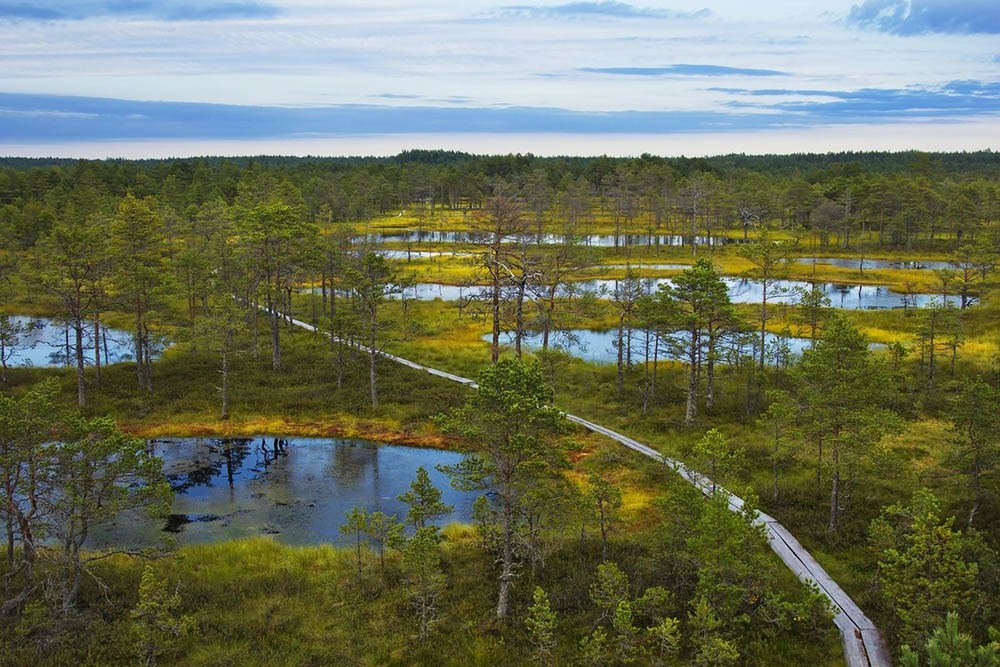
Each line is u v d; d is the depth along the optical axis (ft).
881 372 94.17
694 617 64.69
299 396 160.04
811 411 94.63
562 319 197.47
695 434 133.80
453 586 83.10
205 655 68.44
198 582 84.48
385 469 127.85
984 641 61.52
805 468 115.85
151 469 78.13
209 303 233.14
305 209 305.12
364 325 163.73
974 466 88.48
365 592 82.12
